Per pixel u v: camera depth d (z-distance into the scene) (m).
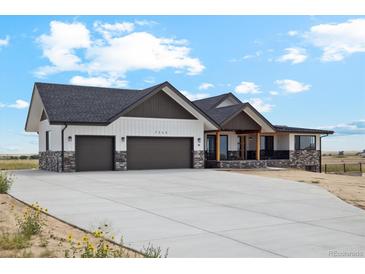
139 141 23.84
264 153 30.73
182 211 9.60
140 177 18.48
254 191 13.78
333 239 6.98
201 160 25.75
